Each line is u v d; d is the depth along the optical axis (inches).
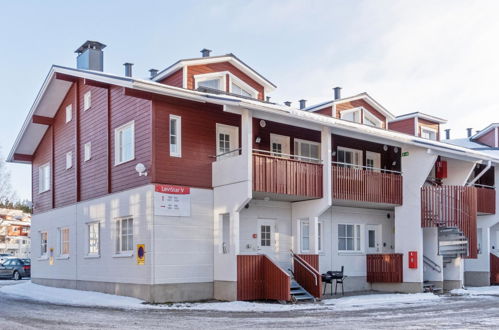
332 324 463.8
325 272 802.2
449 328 438.3
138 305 612.1
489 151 1224.2
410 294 770.8
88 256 788.0
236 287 647.1
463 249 821.2
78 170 845.8
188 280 662.5
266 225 746.2
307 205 746.2
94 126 808.9
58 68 817.5
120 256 703.7
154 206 647.1
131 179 696.4
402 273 819.4
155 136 660.1
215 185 697.6
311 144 831.1
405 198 835.4
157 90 623.2
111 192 743.7
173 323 471.5
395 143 826.8
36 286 909.8
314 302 653.3
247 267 658.2
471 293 807.7
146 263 645.3
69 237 858.8
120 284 700.7
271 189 669.3
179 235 663.1
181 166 677.9
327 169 727.1
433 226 813.2
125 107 725.9
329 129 735.7
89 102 833.5
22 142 999.6
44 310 579.5
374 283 854.5
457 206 832.9
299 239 757.9
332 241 823.1
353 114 1039.6
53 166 940.0
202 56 820.0
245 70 827.4
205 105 710.5
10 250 2497.5
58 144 930.7
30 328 447.2
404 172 842.2
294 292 668.7
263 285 667.4
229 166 676.7
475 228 840.9
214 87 800.3
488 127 1387.8
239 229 701.3
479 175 936.3
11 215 2452.0
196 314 539.8
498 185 1010.7
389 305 636.1
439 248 830.5
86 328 444.1
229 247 668.7
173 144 681.0
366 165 891.4
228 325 458.3
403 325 457.1
